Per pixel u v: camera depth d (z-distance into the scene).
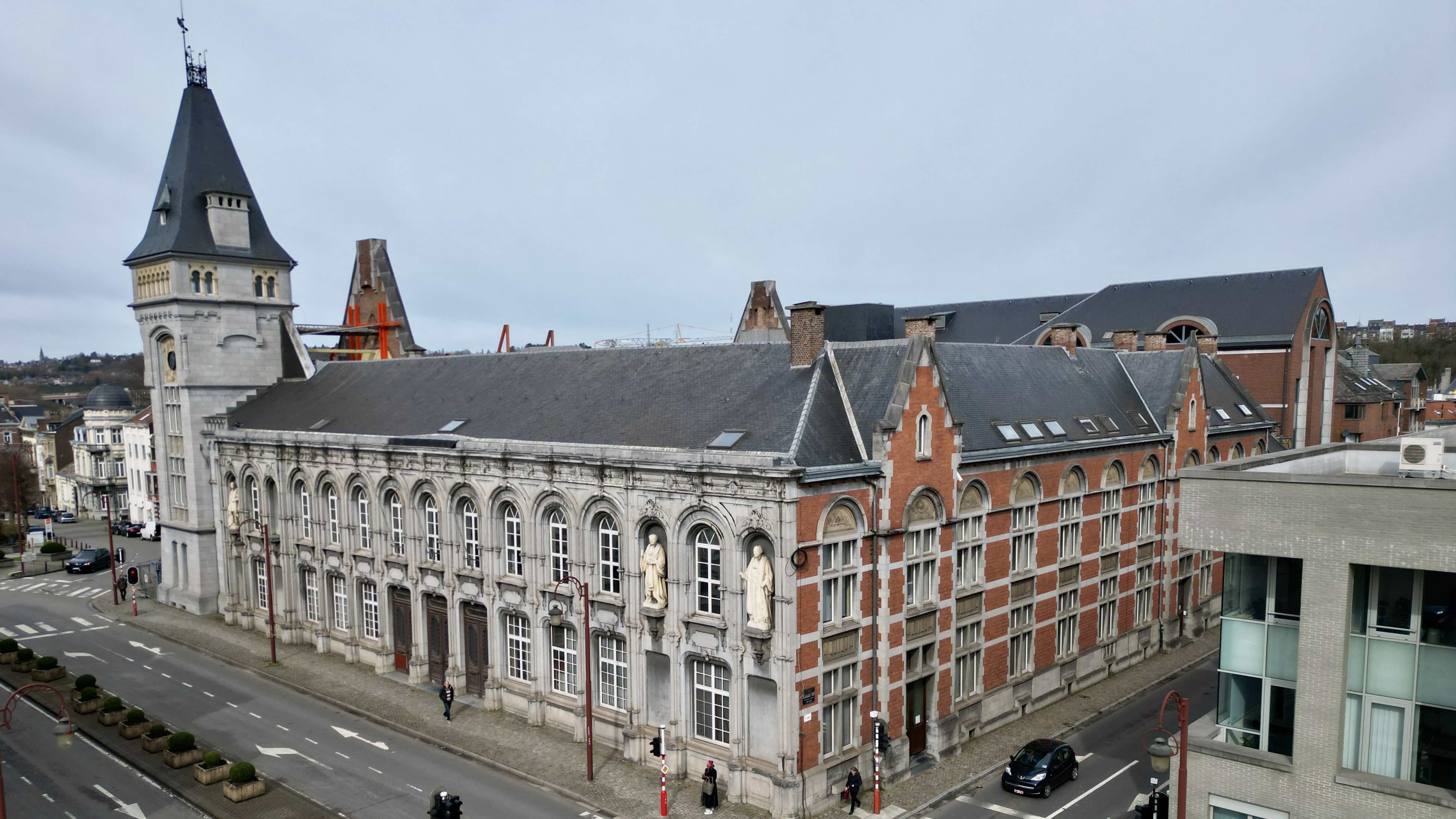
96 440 104.06
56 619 57.12
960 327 90.00
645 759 33.53
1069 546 41.94
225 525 55.34
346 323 73.94
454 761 34.44
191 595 58.28
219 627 54.25
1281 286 69.00
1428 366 126.12
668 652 32.59
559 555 36.97
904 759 33.00
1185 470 21.91
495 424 41.81
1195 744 22.17
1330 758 20.11
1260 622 21.62
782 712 29.09
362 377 55.50
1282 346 66.06
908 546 33.06
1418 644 19.31
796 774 29.12
